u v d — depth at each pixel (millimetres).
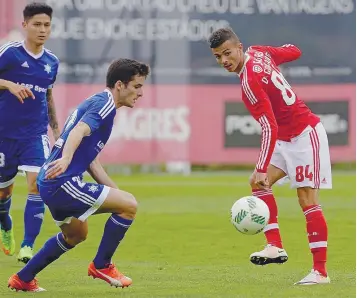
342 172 78000
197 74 75125
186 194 60750
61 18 73438
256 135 75938
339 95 76375
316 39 76188
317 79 76375
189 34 74875
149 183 68688
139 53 74500
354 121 76438
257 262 29312
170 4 74750
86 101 24953
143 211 50688
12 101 33000
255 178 27500
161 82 74688
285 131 28562
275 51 29578
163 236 40781
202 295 25641
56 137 34500
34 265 26172
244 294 25781
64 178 24750
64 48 73562
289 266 32281
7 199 34156
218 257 34656
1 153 33406
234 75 75438
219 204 54594
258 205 27125
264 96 27344
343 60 76375
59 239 26031
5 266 32344
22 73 33031
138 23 74375
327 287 27000
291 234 41125
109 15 74125
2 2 71562
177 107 74938
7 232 34469
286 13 75875
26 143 33281
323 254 27922
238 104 75562
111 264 26141
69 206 24953
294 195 60344
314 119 28656
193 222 45844
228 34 27656
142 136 74562
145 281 28734
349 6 76188
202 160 75500
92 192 24984
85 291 26609
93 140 24859
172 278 29375
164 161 75125
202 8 75062
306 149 28281
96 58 73938
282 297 25188
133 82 24969
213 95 75375
